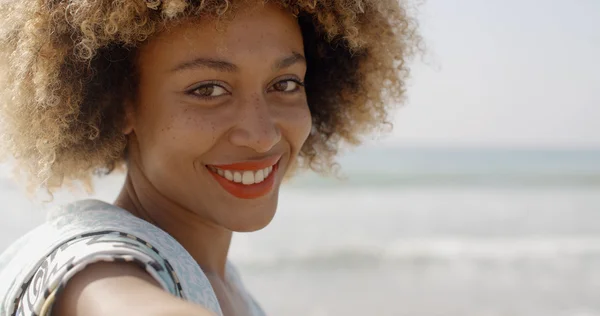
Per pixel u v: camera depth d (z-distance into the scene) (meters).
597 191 29.33
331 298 10.43
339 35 2.15
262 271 12.41
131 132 1.87
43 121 1.77
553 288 11.21
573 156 74.94
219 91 1.74
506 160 63.78
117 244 1.31
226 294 1.97
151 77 1.75
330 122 2.49
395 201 23.73
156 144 1.76
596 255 14.27
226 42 1.71
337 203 22.47
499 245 15.42
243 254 13.86
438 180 32.44
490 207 23.08
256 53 1.72
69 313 1.19
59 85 1.75
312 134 2.50
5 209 16.22
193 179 1.76
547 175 37.94
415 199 24.55
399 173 35.94
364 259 13.58
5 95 1.78
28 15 1.72
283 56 1.78
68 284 1.22
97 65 1.79
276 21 1.79
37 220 15.15
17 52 1.74
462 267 12.97
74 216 1.55
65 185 2.05
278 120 1.80
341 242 15.42
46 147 1.78
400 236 16.64
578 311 9.75
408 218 19.89
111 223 1.43
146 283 1.19
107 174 2.11
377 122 2.49
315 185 26.52
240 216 1.79
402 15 2.33
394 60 2.41
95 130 1.83
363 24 2.17
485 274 12.33
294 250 14.34
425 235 16.92
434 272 12.48
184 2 1.65
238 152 1.74
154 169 1.79
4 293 1.46
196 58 1.70
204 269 1.90
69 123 1.81
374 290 10.98
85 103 1.81
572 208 23.12
